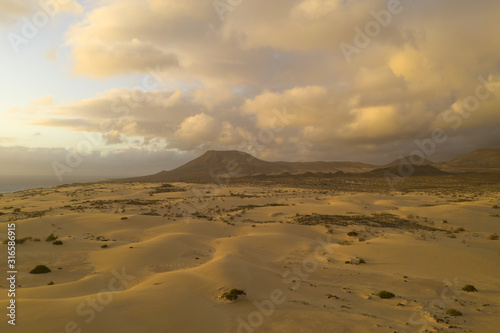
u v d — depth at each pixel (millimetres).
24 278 22641
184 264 27844
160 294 16062
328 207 70375
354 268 26391
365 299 18656
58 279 22531
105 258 28406
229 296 16766
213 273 20984
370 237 39562
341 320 14258
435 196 94438
